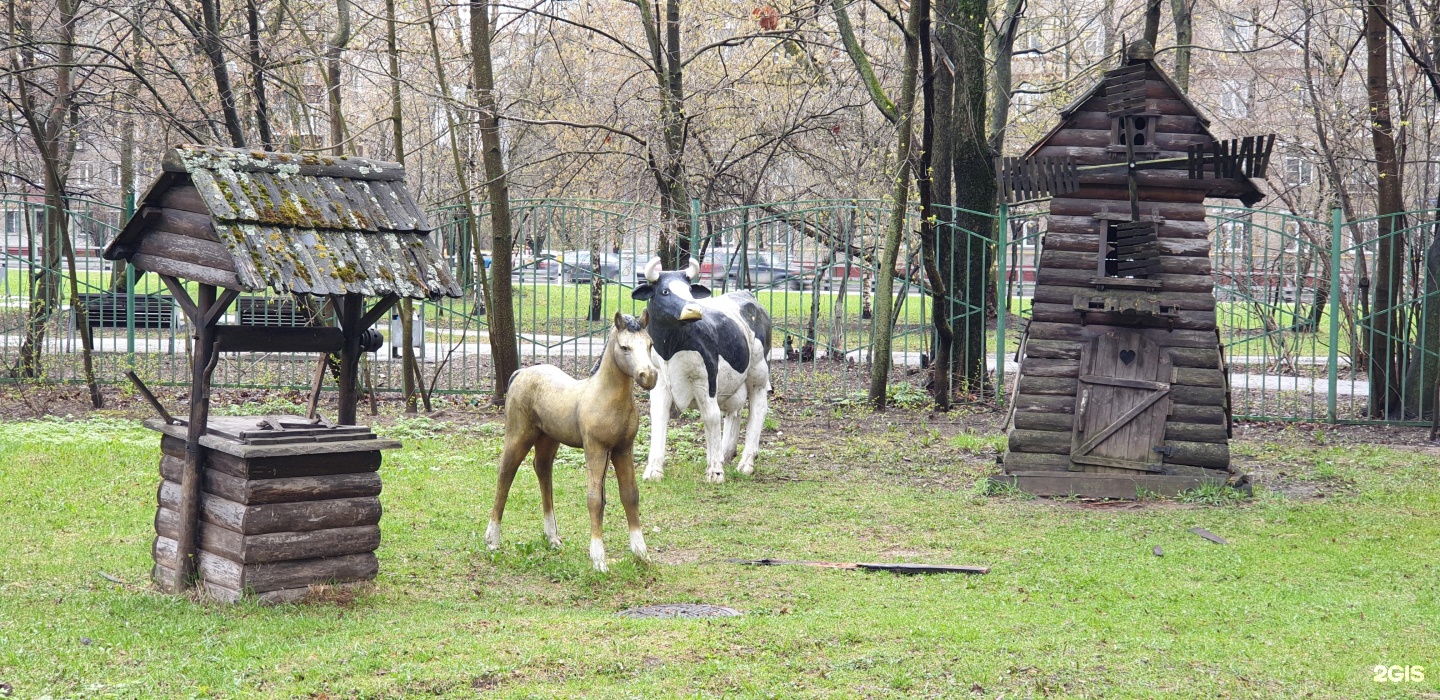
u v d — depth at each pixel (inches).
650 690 230.1
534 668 242.7
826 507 426.0
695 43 992.2
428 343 943.7
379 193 307.3
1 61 723.4
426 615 283.9
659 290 454.3
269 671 237.1
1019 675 241.4
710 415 464.4
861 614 286.4
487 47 618.5
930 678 239.8
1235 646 263.3
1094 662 249.1
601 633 265.9
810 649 257.6
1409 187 981.2
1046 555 358.9
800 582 326.3
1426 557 355.6
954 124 718.5
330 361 608.1
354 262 287.1
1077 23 1242.6
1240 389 782.5
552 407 338.0
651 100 852.0
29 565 320.8
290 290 271.3
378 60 708.7
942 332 655.8
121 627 265.3
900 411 663.8
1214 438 454.6
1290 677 241.9
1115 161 465.7
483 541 358.0
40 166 858.8
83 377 701.3
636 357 323.9
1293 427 631.8
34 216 820.6
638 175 917.8
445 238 762.2
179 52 811.4
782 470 498.0
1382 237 649.6
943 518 411.8
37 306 668.7
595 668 243.1
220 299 283.9
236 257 268.8
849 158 970.1
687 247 829.8
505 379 646.5
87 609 280.2
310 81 979.3
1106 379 459.8
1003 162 469.7
